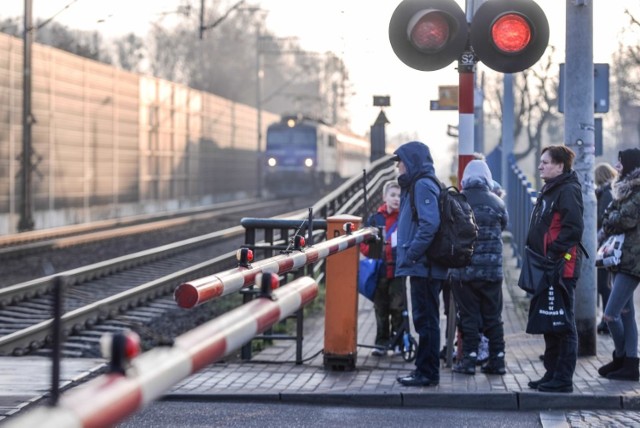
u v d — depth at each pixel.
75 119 78.06
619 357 17.25
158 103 98.31
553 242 15.96
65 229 69.06
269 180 109.19
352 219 18.47
